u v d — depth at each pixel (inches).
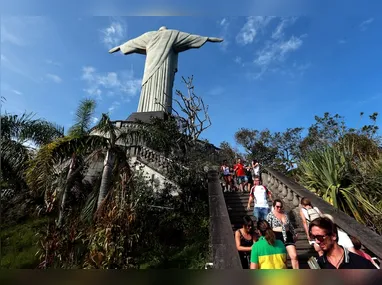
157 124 597.3
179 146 546.3
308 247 239.6
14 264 299.6
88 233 284.4
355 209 293.7
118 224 274.1
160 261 294.2
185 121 654.5
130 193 338.0
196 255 300.0
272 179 427.2
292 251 185.9
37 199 450.0
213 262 173.9
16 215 418.9
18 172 425.4
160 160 514.9
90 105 418.9
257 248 153.6
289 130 1123.3
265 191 283.4
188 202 424.5
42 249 282.5
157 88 954.7
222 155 884.0
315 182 353.4
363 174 328.8
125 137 390.6
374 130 570.6
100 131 388.2
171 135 552.7
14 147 424.5
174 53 1056.2
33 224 399.2
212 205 277.6
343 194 306.8
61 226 296.4
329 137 762.8
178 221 383.2
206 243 325.7
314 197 293.7
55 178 399.2
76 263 267.9
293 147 1060.5
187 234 364.2
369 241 188.5
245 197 396.8
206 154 722.2
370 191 309.7
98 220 283.9
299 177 403.5
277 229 194.2
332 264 104.3
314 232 109.2
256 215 269.7
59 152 345.7
